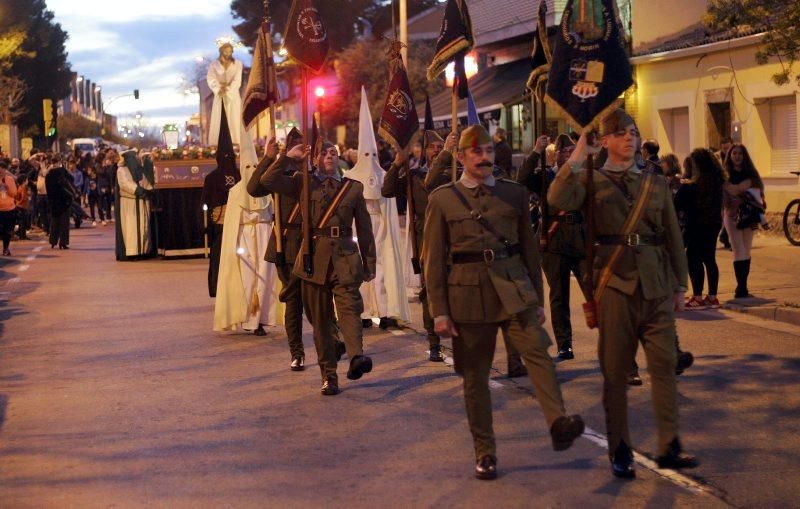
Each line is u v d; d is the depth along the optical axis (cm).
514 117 3569
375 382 967
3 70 6053
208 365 1071
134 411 880
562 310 1023
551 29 3366
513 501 620
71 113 11275
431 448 740
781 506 598
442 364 1043
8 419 864
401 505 619
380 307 1266
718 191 1331
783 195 2220
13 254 2486
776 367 984
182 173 2248
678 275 670
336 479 674
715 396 871
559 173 659
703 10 2636
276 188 924
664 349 660
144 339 1241
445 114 3819
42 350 1188
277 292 1245
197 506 629
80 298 1638
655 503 608
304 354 1080
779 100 2242
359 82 5341
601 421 797
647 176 665
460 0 964
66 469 715
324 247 902
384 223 1263
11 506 638
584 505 609
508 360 965
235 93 2412
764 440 736
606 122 665
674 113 2644
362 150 1261
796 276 1600
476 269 654
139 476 693
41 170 3155
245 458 729
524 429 782
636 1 2783
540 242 991
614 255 658
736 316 1294
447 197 659
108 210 3894
